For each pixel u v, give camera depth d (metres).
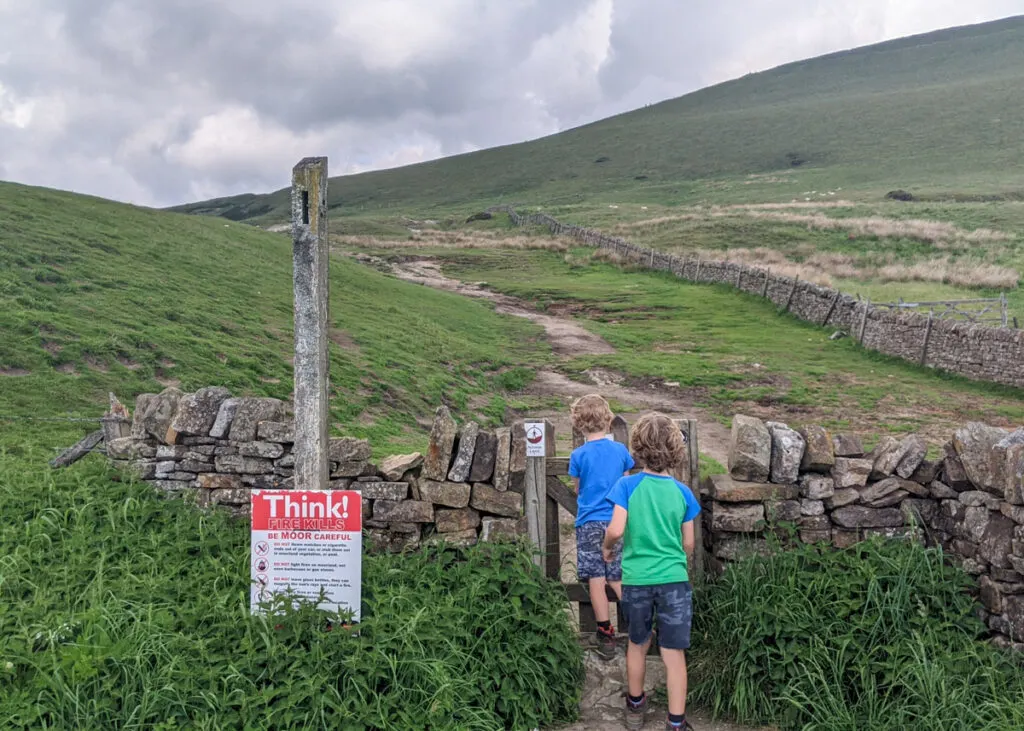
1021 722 3.95
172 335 13.91
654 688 4.86
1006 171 77.69
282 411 6.25
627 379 19.00
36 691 3.80
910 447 5.32
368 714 3.93
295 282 5.03
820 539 5.31
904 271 31.81
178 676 3.97
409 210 112.62
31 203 20.52
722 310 28.08
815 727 4.20
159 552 5.27
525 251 47.03
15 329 12.03
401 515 5.50
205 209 170.38
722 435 14.08
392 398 14.39
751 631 4.69
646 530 4.43
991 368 17.48
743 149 114.69
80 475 6.28
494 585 4.88
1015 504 4.52
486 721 4.12
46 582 4.82
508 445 5.51
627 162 122.38
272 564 4.73
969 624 4.65
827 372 19.14
